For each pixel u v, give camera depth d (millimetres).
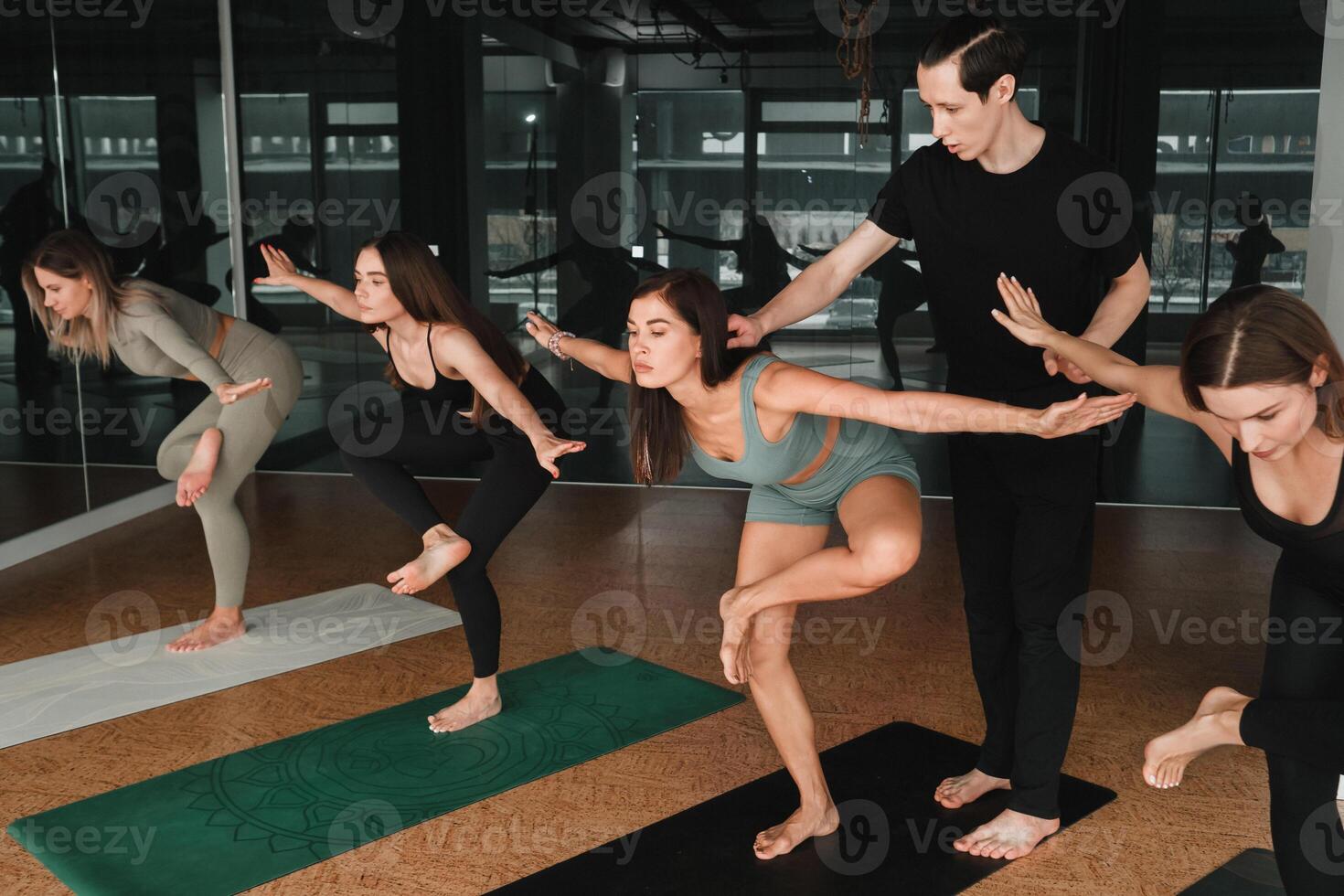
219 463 3428
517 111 5660
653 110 5527
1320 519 1618
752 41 5379
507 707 3061
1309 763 1661
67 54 4656
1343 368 1521
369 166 5887
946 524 5180
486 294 5863
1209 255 5207
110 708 3045
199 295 5707
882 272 5477
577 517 5285
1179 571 4363
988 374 2357
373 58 5766
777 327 2359
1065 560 2232
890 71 5285
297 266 6051
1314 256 2719
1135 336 5336
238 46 5895
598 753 2760
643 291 2018
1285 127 5051
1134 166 5188
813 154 5426
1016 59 2076
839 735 2854
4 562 4406
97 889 2137
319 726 2934
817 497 2230
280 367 3559
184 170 5547
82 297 3260
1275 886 2135
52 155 4582
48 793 2557
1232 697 1774
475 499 2889
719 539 4863
